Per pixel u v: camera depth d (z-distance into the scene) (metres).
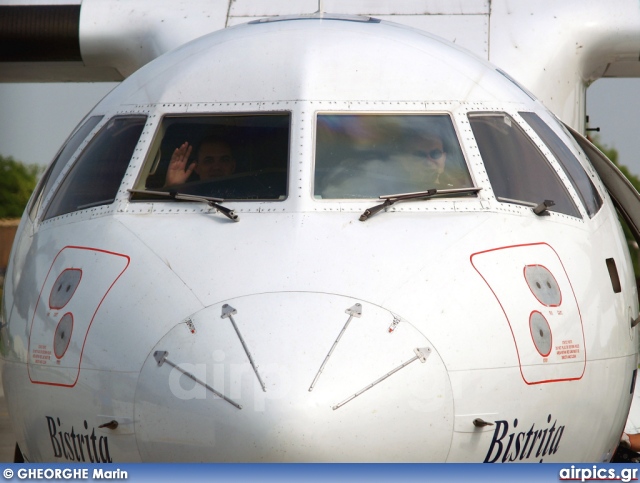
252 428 13.22
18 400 16.94
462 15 27.36
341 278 14.48
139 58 28.34
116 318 14.88
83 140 18.88
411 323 14.16
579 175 19.12
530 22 27.11
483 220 16.19
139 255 15.54
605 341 17.06
